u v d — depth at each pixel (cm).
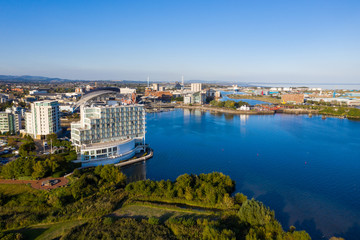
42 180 15300
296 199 14388
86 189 14100
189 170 18900
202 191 14000
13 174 15388
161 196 13862
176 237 9962
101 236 10012
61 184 14788
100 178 15912
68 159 18488
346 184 16425
